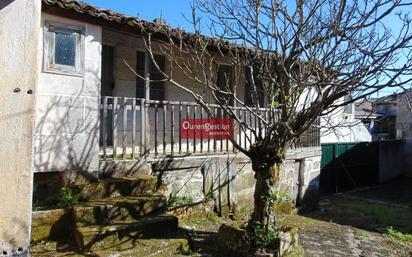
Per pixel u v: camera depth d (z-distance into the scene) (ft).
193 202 25.26
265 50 17.95
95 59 21.66
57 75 20.25
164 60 30.35
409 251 25.23
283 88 18.16
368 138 66.64
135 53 28.94
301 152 34.06
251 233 19.19
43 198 19.67
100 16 21.04
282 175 32.01
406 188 54.90
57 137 20.17
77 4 20.17
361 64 15.11
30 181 6.84
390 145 61.72
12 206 6.70
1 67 6.63
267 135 18.62
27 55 6.82
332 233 28.27
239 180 28.43
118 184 21.09
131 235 18.21
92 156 21.35
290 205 33.24
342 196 47.67
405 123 65.00
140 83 29.14
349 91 16.25
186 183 25.20
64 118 20.44
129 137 26.91
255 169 19.69
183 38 22.49
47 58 19.89
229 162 27.63
